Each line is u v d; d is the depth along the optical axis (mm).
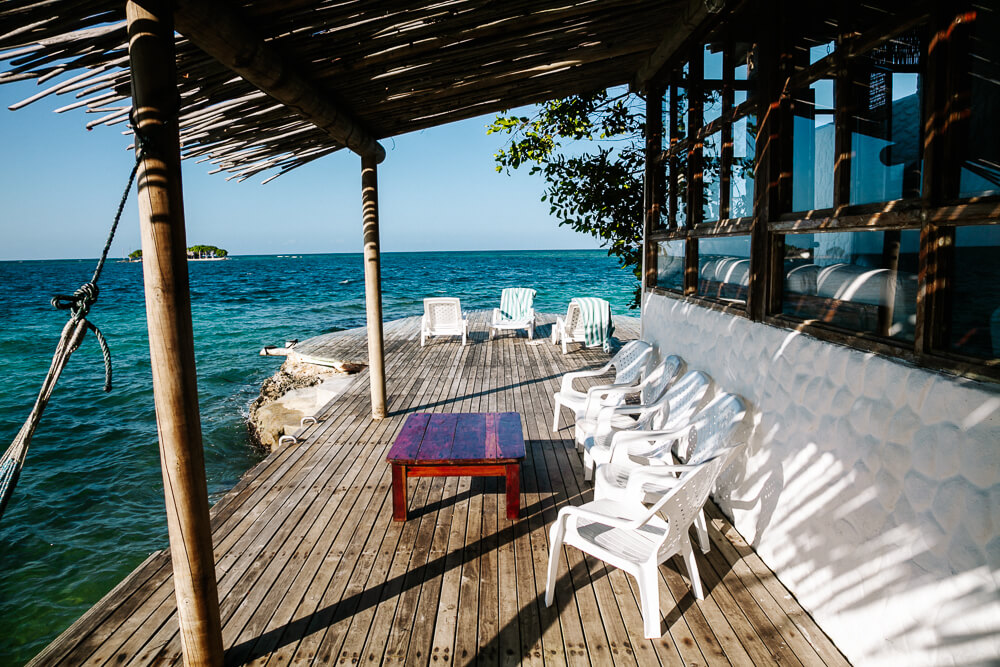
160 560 3061
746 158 3396
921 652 1837
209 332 16500
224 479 6281
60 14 1730
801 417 2623
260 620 2570
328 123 3719
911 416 1894
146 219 1879
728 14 3576
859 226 2195
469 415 4270
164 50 1839
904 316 2072
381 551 3168
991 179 1716
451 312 9883
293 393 8047
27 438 1491
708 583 2822
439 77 3736
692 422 3443
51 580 4539
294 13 2424
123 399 9906
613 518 2459
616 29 3980
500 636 2453
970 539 1637
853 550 2217
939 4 1776
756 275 3162
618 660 2297
